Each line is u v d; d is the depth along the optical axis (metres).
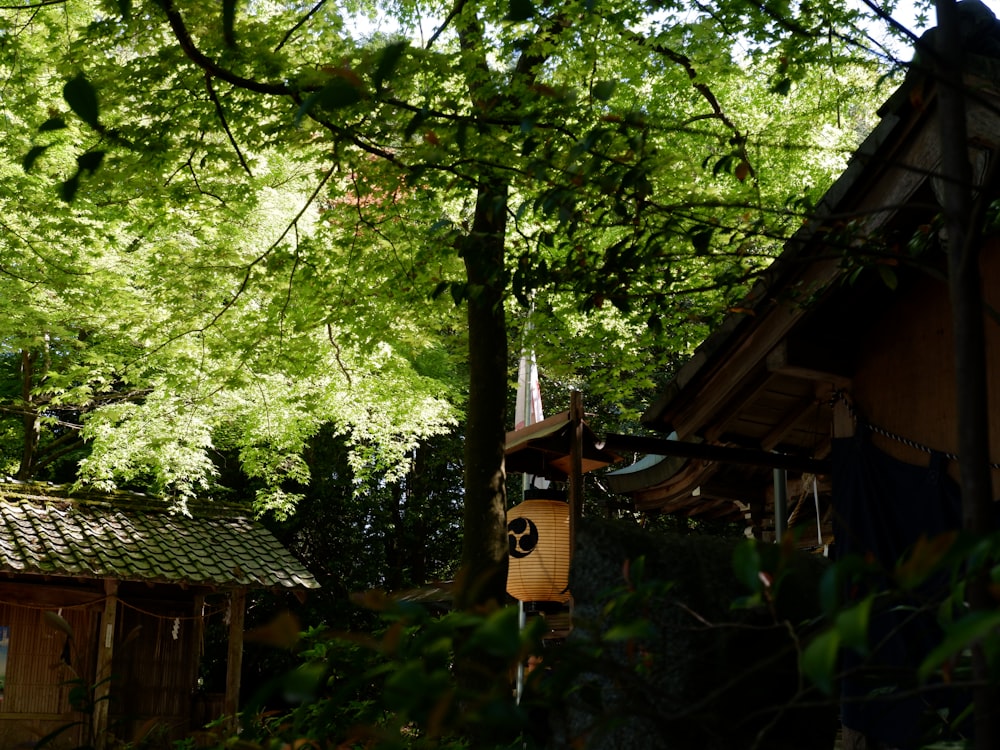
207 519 14.30
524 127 2.56
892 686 2.25
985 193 1.77
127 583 13.16
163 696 13.06
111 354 11.91
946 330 5.23
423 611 1.42
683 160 4.15
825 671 1.04
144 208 7.35
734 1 5.77
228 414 12.86
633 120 2.80
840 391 5.80
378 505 19.56
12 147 8.01
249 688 18.38
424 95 5.74
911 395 5.36
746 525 9.12
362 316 8.20
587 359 9.56
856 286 5.53
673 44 6.36
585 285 3.52
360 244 7.60
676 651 2.27
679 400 6.08
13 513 12.56
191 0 5.46
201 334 8.63
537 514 7.26
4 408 13.83
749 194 4.13
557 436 6.69
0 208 8.29
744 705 2.25
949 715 2.28
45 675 12.27
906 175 4.46
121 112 6.71
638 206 3.07
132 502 13.77
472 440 7.23
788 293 4.72
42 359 14.45
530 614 7.13
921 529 5.16
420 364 15.38
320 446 19.12
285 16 6.40
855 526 5.51
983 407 1.72
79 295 9.80
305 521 19.78
